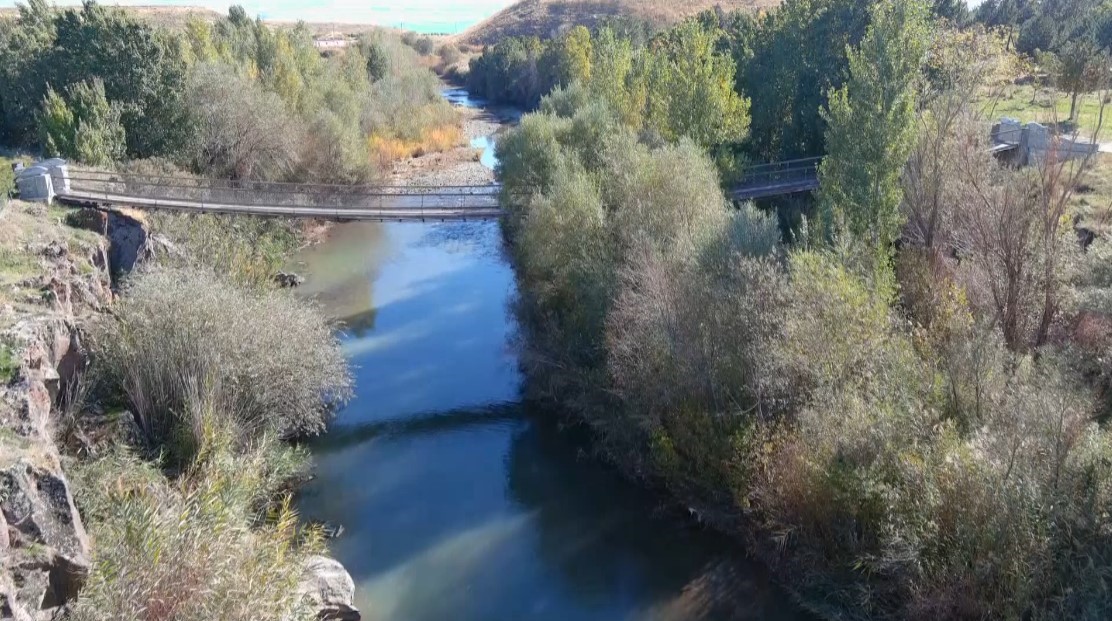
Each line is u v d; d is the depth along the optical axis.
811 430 17.75
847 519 17.41
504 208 36.06
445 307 36.38
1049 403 15.20
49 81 37.47
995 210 22.62
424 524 21.88
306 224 45.84
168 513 13.48
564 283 27.84
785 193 35.81
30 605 12.96
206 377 20.66
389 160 58.47
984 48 41.81
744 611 18.31
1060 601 13.79
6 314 19.05
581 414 26.38
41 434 15.94
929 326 21.17
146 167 34.44
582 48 66.25
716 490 21.09
